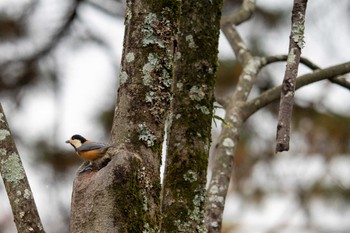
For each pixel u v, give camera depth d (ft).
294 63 21.80
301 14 22.52
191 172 22.40
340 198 61.21
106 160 23.06
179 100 22.95
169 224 22.07
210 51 23.26
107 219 21.98
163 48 23.36
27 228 23.04
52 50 57.00
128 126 22.84
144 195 22.30
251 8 44.55
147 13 23.48
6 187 23.73
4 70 56.44
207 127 22.94
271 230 61.87
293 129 60.49
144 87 23.02
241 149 61.46
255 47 58.70
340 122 59.62
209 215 32.01
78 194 22.62
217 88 57.11
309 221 62.03
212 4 23.43
